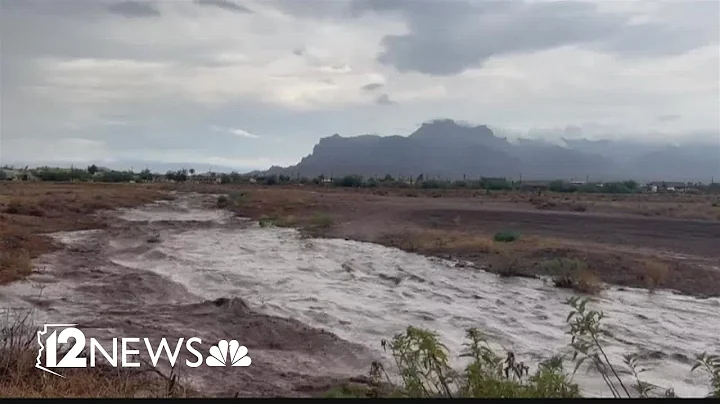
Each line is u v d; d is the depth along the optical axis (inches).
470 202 1737.2
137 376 262.8
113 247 743.7
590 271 562.9
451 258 674.2
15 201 1139.3
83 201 1397.6
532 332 389.1
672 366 323.6
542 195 2331.4
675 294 515.8
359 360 314.2
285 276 565.3
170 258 660.1
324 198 1779.0
